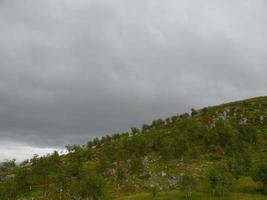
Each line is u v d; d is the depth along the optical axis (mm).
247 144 199375
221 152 199500
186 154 197875
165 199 135125
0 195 176625
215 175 139875
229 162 164625
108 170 190750
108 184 172375
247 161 160000
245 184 151000
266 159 154750
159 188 156625
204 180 156375
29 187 186750
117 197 152125
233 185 150250
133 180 173250
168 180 166375
